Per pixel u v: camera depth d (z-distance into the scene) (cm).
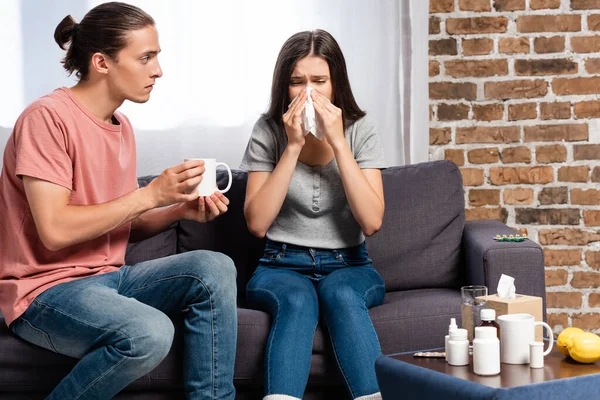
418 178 270
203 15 307
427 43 320
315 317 209
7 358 204
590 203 321
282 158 227
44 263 201
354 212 227
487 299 187
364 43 315
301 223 236
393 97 317
